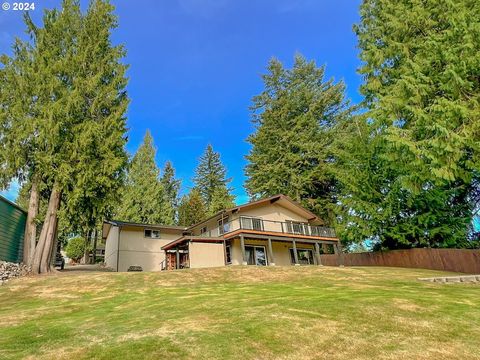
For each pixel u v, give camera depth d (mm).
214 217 23094
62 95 15547
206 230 25062
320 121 33281
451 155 10750
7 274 13430
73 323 6590
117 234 24750
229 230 21500
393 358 4219
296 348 4574
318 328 5402
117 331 5633
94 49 17141
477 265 16531
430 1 12727
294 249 22562
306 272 15523
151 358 4254
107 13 18328
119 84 17547
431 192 20406
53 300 9922
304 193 30922
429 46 11898
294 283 12516
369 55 15148
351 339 4902
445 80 11203
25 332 5898
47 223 15562
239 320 5984
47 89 15211
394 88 12648
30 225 15289
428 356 4266
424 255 19656
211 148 49250
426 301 7188
